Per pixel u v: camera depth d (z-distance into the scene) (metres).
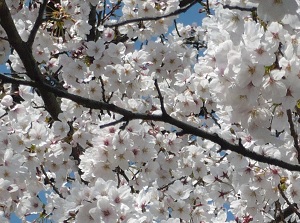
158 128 5.52
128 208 3.37
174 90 5.61
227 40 2.65
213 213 5.56
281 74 2.59
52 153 5.33
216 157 5.65
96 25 6.87
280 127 2.95
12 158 4.68
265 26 2.79
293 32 2.77
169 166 5.40
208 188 5.24
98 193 3.46
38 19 3.86
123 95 5.83
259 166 4.31
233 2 2.68
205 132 3.71
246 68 2.56
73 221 3.57
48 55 5.93
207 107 5.44
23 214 5.27
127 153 4.50
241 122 2.96
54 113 5.94
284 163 3.62
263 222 4.86
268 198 4.41
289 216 5.21
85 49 5.43
